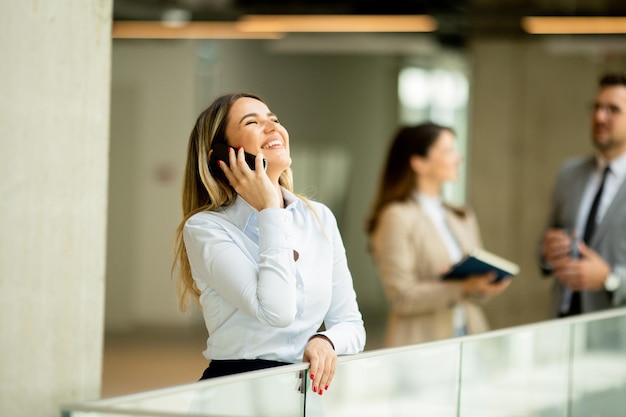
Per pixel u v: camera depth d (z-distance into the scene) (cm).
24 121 336
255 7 1409
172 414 309
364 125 1786
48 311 346
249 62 1688
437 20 1370
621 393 579
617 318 571
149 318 1630
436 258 678
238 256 363
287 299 356
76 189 351
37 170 340
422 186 696
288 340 372
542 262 759
